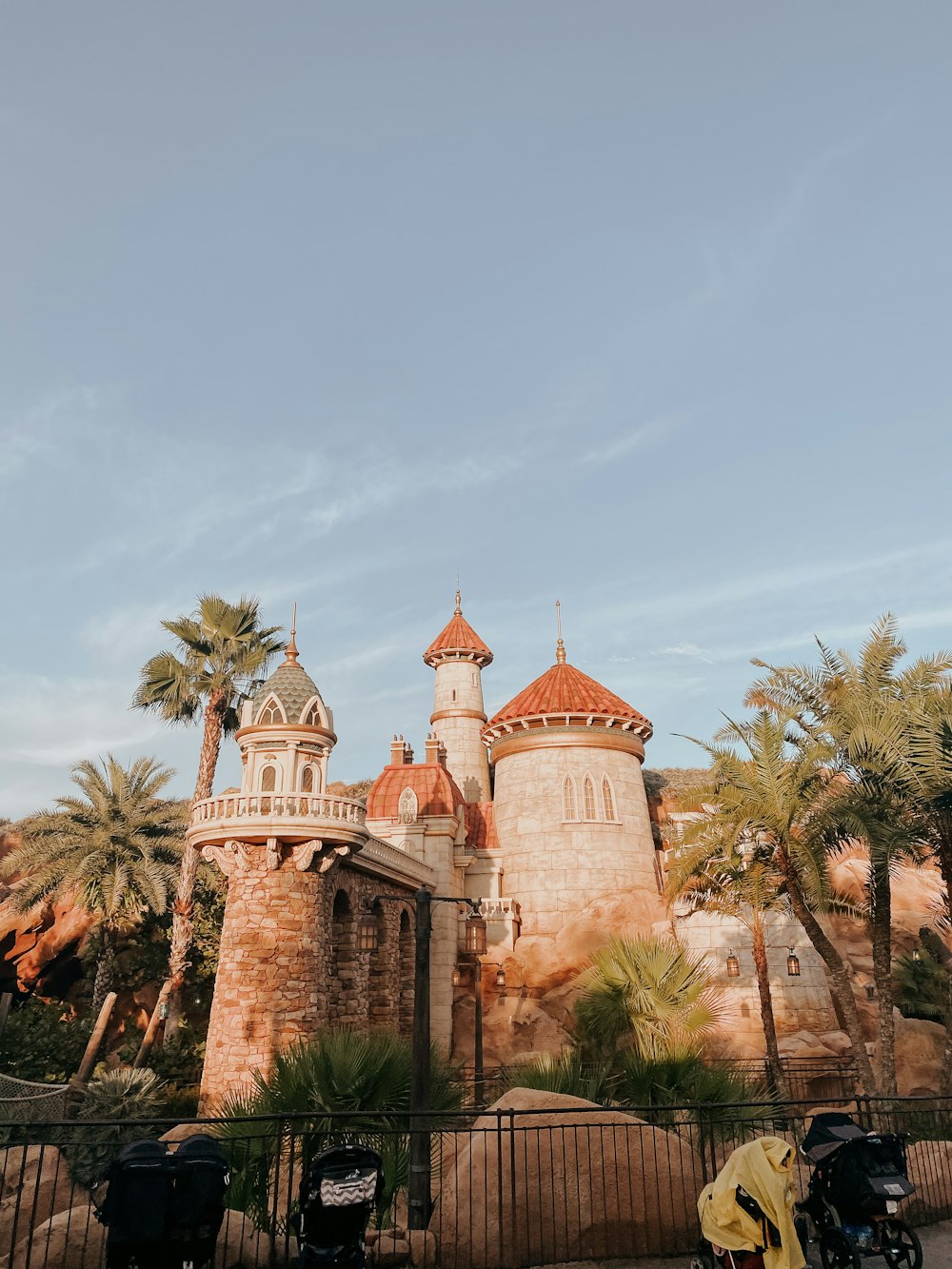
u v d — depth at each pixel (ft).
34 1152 64.95
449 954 131.64
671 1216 34.19
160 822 122.11
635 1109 35.88
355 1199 26.20
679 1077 55.77
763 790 79.46
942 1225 37.58
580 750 157.99
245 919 91.35
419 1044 39.63
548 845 151.23
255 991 88.28
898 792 72.64
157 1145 26.43
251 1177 36.91
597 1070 57.26
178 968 110.32
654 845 164.55
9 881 142.51
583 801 154.30
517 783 158.92
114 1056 106.11
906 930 130.21
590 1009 71.10
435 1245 32.73
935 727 69.21
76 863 113.80
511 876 152.25
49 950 131.54
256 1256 30.35
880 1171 30.35
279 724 102.47
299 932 91.50
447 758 206.08
